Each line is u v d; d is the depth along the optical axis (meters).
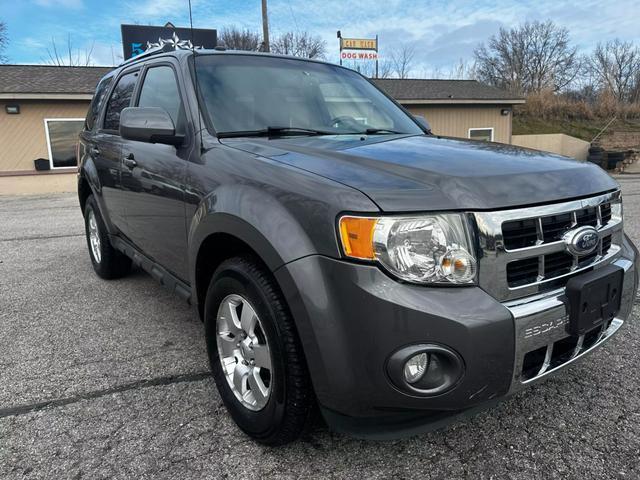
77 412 2.43
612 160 21.69
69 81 15.27
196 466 2.03
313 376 1.78
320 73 3.38
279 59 3.30
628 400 2.44
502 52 49.44
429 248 1.67
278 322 1.88
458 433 2.22
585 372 2.72
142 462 2.05
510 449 2.10
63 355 3.06
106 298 4.14
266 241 1.86
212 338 2.38
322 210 1.75
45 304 4.02
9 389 2.65
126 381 2.73
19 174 13.88
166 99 3.05
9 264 5.40
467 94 19.16
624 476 1.92
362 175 1.87
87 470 2.01
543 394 2.51
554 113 29.48
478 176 1.86
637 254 2.40
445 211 1.71
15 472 2.00
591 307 1.92
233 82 2.90
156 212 2.96
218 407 2.47
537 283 1.83
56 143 14.41
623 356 2.89
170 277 3.03
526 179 1.91
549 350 1.85
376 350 1.64
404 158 2.08
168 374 2.81
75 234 7.27
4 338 3.34
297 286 1.75
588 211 2.04
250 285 2.00
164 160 2.81
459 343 1.63
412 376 1.66
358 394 1.70
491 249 1.73
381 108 3.38
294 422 1.93
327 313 1.70
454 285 1.69
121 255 4.45
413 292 1.64
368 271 1.65
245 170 2.18
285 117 2.85
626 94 41.16
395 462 2.04
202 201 2.33
